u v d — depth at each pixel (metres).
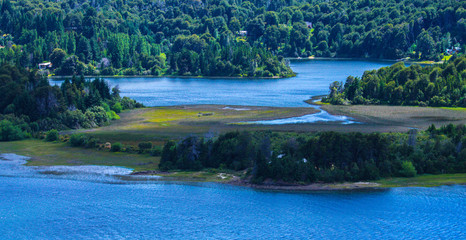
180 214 190.50
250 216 188.38
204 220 185.75
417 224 179.75
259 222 183.88
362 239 171.12
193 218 187.50
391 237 172.12
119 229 179.62
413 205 192.38
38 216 189.50
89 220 186.88
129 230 179.12
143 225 183.00
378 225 179.62
